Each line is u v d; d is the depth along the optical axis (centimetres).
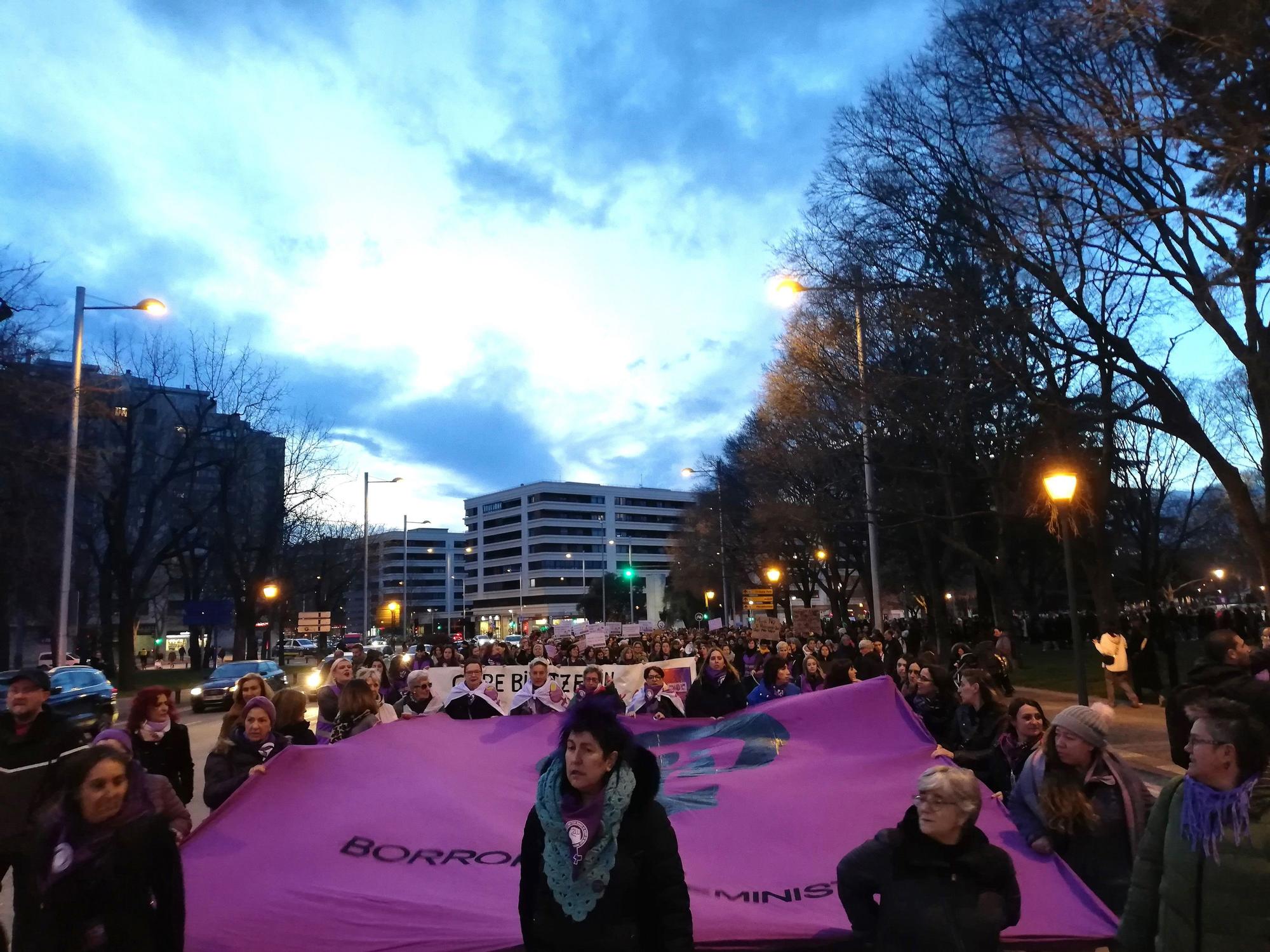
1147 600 4719
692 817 581
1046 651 4584
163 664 8406
